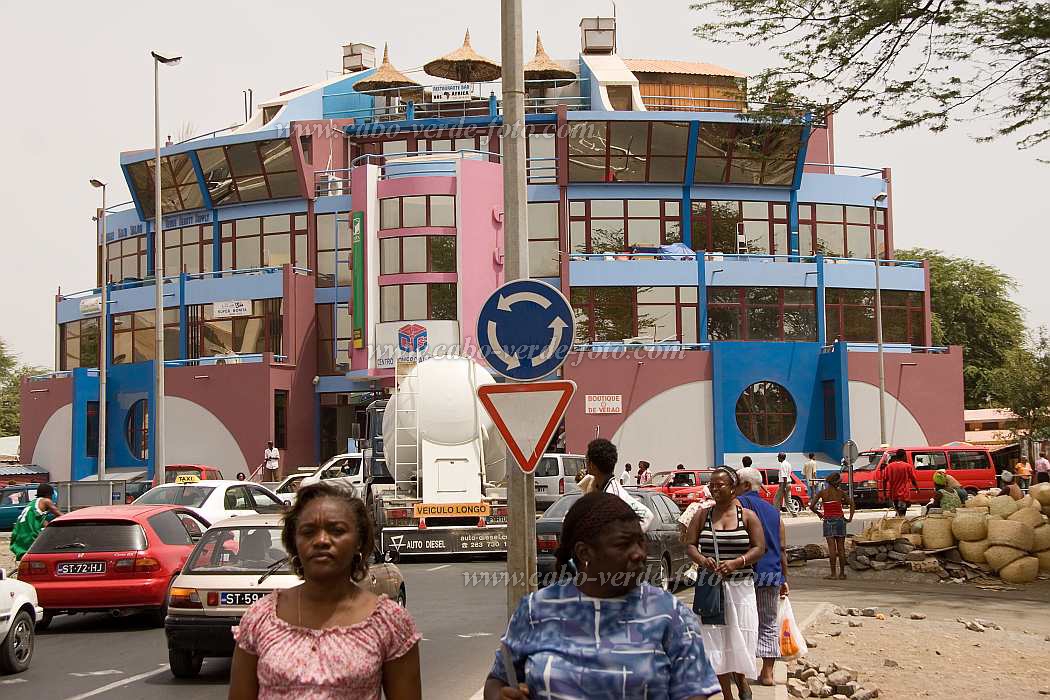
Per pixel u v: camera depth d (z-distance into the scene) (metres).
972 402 77.69
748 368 47.25
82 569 14.88
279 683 4.07
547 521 16.92
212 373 49.25
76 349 57.53
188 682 11.34
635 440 46.09
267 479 47.50
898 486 29.55
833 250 52.38
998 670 11.26
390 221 47.53
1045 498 21.44
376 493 24.44
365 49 66.31
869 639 13.08
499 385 8.23
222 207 53.75
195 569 11.55
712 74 60.41
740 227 51.09
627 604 4.13
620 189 50.38
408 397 24.09
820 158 56.88
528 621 4.17
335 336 51.56
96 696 10.60
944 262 78.75
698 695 4.05
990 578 19.91
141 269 56.72
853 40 19.48
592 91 53.97
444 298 47.12
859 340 50.12
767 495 40.75
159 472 37.34
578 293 48.16
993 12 18.97
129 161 55.28
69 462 53.25
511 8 9.22
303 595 4.27
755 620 8.96
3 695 10.69
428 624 14.78
